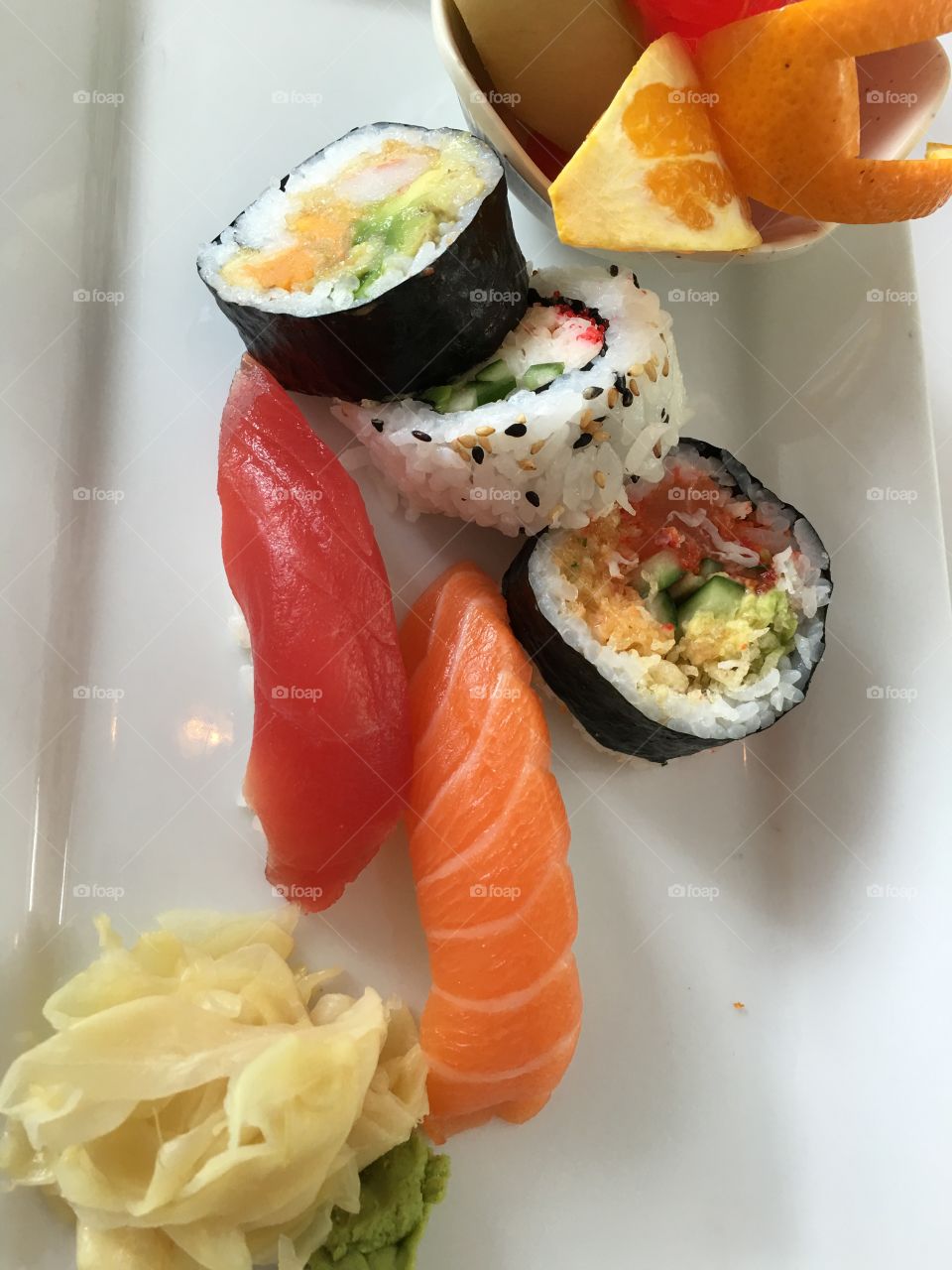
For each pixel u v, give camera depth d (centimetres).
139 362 16
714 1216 15
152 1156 13
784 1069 16
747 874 17
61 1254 13
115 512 16
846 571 17
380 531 16
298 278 15
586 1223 15
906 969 16
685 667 15
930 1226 15
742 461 18
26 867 15
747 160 15
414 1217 13
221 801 15
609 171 14
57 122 16
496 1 15
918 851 16
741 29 14
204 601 16
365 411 15
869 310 17
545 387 15
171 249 17
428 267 14
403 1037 14
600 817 16
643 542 16
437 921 14
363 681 14
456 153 15
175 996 13
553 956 14
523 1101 14
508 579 16
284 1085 12
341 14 18
